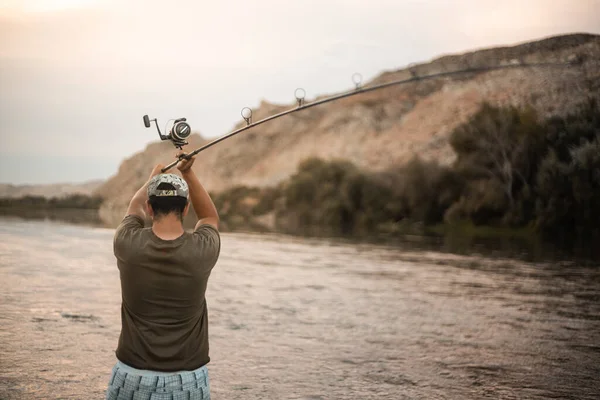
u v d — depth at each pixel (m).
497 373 6.26
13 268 12.32
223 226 45.84
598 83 41.59
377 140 110.88
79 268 12.98
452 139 47.09
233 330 7.91
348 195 55.31
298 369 6.14
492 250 24.42
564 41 45.94
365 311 9.75
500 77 82.81
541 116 42.78
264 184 123.00
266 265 16.67
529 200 39.91
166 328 2.74
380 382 5.80
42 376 5.38
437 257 20.75
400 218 51.16
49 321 7.59
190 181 3.10
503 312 10.04
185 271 2.73
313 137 133.25
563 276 15.51
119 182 118.62
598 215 35.59
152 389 2.73
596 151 35.09
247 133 157.50
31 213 51.62
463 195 45.19
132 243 2.74
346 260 18.86
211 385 5.48
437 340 7.74
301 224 54.94
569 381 6.03
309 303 10.38
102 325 7.51
